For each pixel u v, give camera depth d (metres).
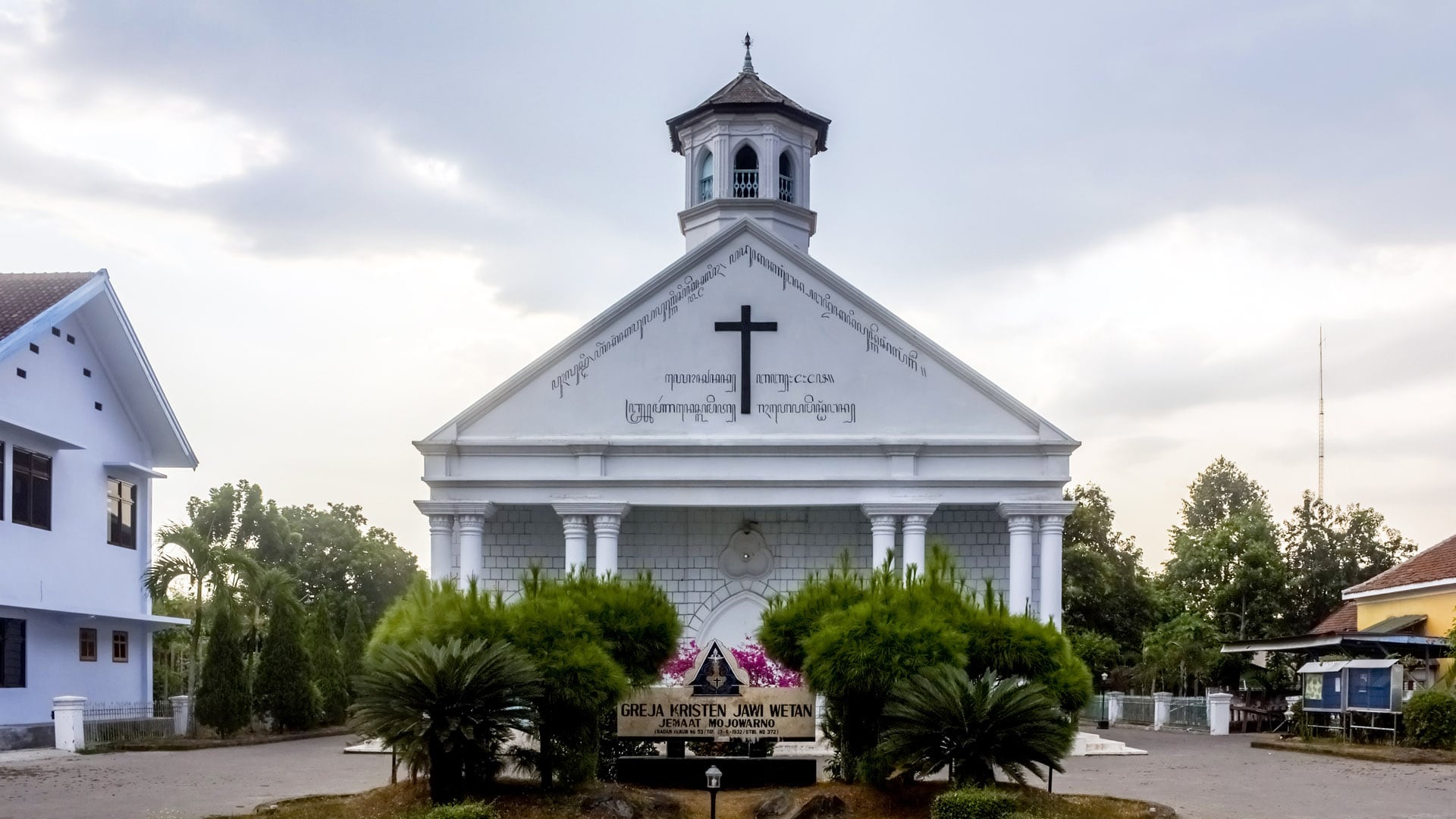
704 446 33.91
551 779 16.95
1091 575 62.56
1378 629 38.53
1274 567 61.62
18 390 31.89
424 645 16.11
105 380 36.56
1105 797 18.00
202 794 20.59
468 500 33.97
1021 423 34.31
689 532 36.53
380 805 16.59
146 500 38.78
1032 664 17.67
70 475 34.41
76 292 33.22
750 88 40.75
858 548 36.31
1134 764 27.30
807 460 34.09
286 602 38.00
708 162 40.88
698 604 36.22
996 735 16.25
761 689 17.92
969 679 17.28
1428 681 34.47
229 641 34.97
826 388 34.47
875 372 34.53
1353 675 31.64
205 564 35.81
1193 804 19.86
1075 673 17.92
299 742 35.59
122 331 35.62
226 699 34.44
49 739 31.27
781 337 34.66
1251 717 41.84
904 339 34.66
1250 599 61.94
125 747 31.55
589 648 16.92
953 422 34.31
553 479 33.84
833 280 34.69
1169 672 51.47
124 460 37.59
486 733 16.02
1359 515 70.94
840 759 18.20
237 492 71.06
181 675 49.72
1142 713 45.75
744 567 36.28
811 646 17.55
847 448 33.97
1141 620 65.56
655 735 17.81
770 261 34.91
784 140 40.59
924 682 16.44
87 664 35.00
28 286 34.03
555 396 34.50
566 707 16.81
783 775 17.84
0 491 30.95
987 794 15.03
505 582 35.62
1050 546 33.81
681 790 17.78
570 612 17.41
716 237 34.84
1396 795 21.19
